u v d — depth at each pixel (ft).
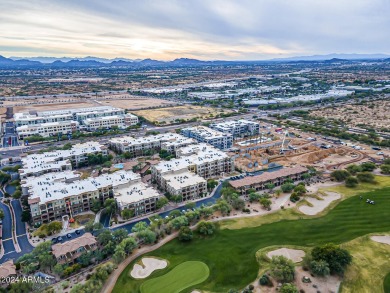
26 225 617.21
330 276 434.30
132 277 453.58
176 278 447.83
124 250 494.18
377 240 521.65
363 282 426.92
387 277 435.94
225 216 622.95
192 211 615.98
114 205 654.94
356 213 612.29
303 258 472.03
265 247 513.04
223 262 480.64
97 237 531.09
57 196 643.04
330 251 449.06
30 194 648.38
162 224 581.94
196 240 544.21
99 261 491.72
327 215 611.06
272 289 416.67
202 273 457.68
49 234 580.30
